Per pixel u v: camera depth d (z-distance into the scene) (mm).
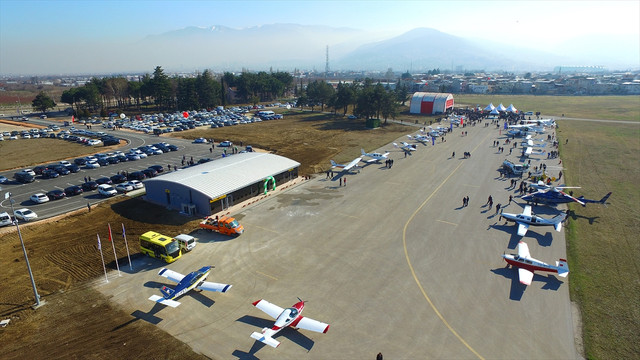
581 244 43031
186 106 186375
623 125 128875
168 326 29766
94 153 95125
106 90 193375
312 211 54062
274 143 105000
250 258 40281
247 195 59281
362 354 26516
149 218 51625
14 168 80000
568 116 155500
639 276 36281
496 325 29359
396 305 31969
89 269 38469
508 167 73125
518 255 37656
